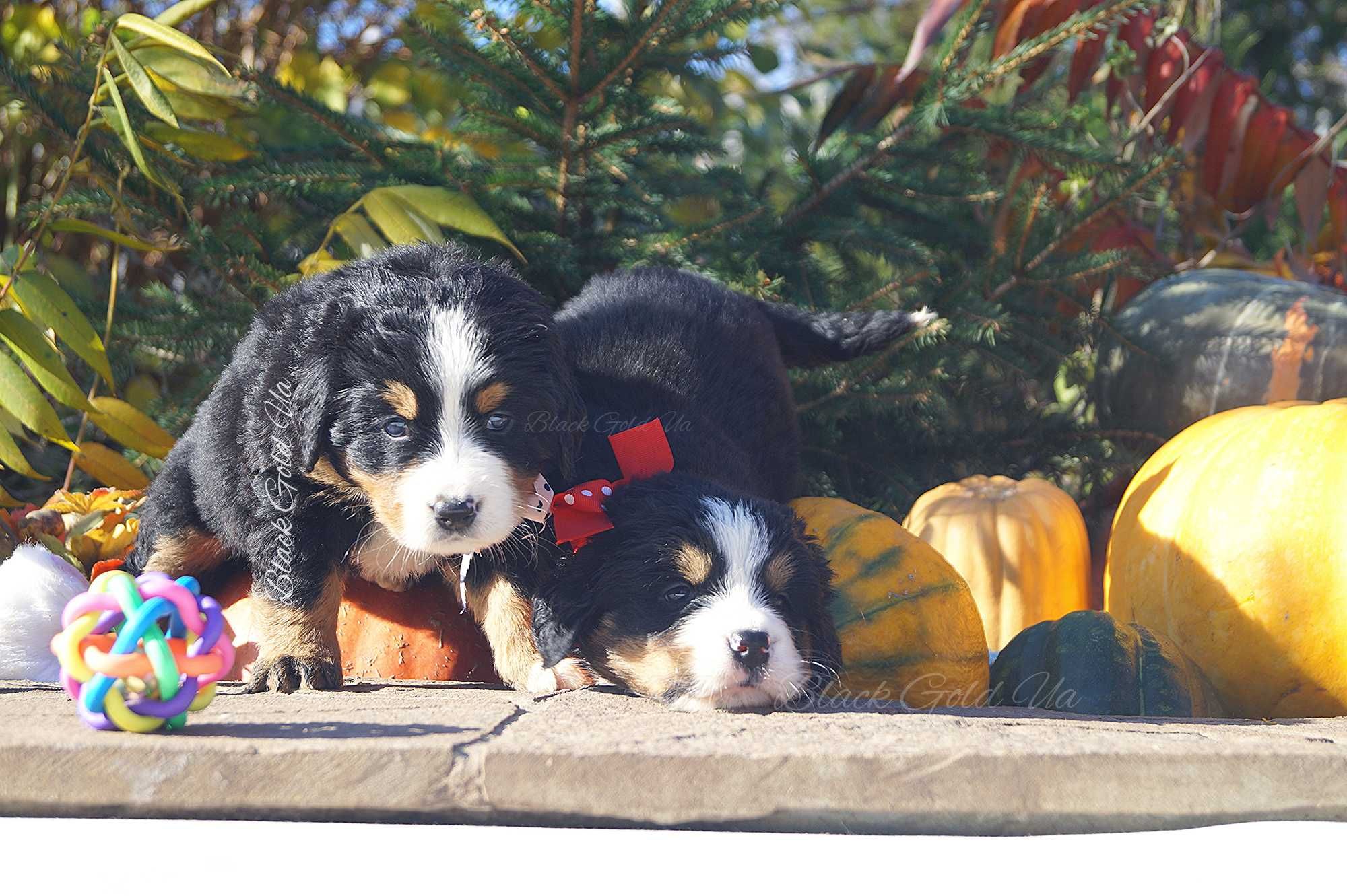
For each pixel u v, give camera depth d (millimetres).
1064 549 4312
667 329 3637
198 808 1913
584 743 1982
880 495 4930
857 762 1932
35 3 6195
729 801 1923
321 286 2832
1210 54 5758
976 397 5227
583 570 2734
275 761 1908
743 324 3852
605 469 2980
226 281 4352
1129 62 5641
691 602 2602
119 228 4785
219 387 2889
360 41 6664
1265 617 3170
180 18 4594
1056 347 4980
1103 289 5590
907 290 4742
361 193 4492
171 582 2072
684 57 4578
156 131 4496
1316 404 3668
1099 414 5492
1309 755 2037
